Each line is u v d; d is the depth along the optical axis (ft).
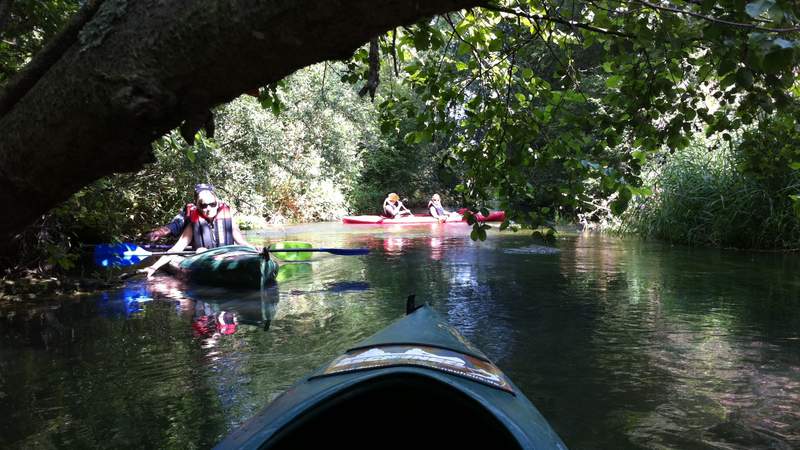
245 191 44.09
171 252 25.09
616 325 15.55
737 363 12.46
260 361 12.98
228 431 9.52
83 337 15.12
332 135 57.47
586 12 9.15
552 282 21.85
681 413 10.00
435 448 6.01
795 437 9.14
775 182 29.73
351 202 64.80
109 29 3.49
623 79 9.41
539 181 10.34
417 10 3.43
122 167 3.92
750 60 5.75
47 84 3.64
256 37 3.36
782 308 17.12
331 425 5.92
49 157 3.75
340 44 3.52
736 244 31.40
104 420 10.00
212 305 18.99
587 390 11.09
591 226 42.19
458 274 23.98
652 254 29.25
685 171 34.09
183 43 3.40
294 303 19.10
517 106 10.39
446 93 10.71
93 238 28.68
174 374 12.21
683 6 7.11
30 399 10.98
